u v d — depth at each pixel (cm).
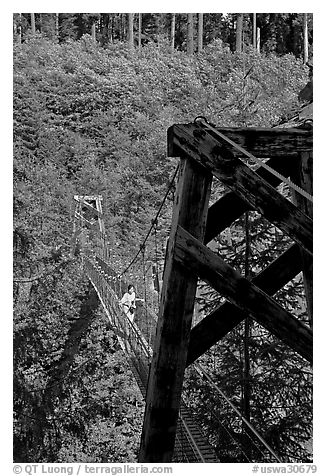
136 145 2466
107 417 1506
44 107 2577
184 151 274
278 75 2441
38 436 1482
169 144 279
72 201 2200
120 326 880
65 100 2645
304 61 2662
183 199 273
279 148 302
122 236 2197
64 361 1656
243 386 638
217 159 274
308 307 310
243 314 312
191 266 268
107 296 1093
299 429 611
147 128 2553
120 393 1523
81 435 1482
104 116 2605
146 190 2325
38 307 1786
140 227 2155
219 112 2064
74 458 1442
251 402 645
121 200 2319
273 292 331
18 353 1672
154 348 278
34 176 2238
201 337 310
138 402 1509
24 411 1534
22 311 1762
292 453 601
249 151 298
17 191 2142
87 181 2336
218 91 2598
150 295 1533
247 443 607
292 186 261
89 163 2409
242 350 667
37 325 1734
